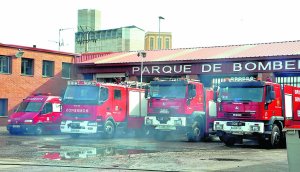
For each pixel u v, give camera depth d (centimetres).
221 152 1673
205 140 2369
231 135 1931
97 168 1196
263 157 1508
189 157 1477
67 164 1272
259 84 1892
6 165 1250
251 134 1884
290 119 2027
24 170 1153
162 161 1357
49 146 1848
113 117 2358
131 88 2517
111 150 1692
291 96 2047
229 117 1939
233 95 1938
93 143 2025
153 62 3838
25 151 1636
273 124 1917
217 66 3547
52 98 2752
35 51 3897
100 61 4209
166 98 2239
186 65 3700
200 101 2297
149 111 2281
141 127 2581
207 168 1212
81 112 2272
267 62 3319
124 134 2667
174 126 2206
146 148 1792
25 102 2744
